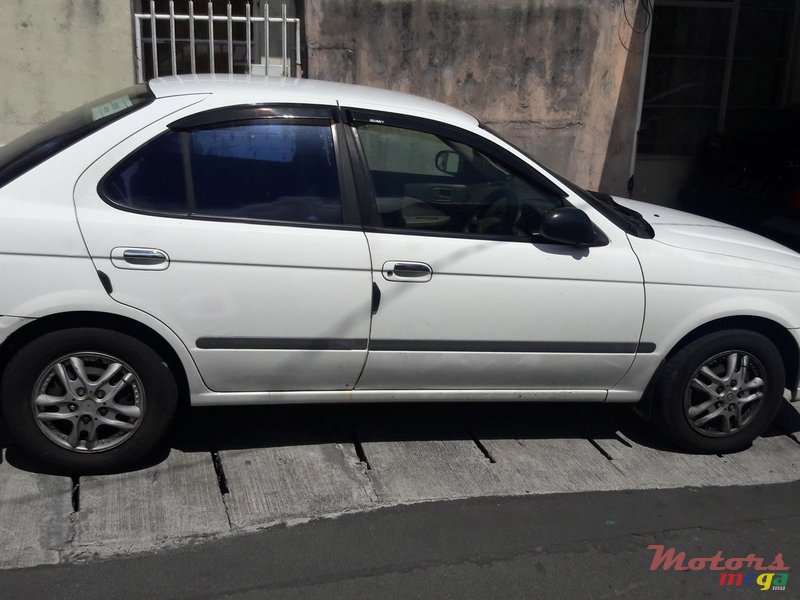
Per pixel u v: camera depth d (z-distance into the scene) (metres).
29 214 3.64
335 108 4.07
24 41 7.28
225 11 7.96
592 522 3.96
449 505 4.00
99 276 3.69
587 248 4.25
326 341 4.00
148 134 3.82
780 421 5.20
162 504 3.84
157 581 3.35
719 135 8.81
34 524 3.63
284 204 3.95
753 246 4.77
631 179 8.73
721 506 4.19
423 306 4.06
